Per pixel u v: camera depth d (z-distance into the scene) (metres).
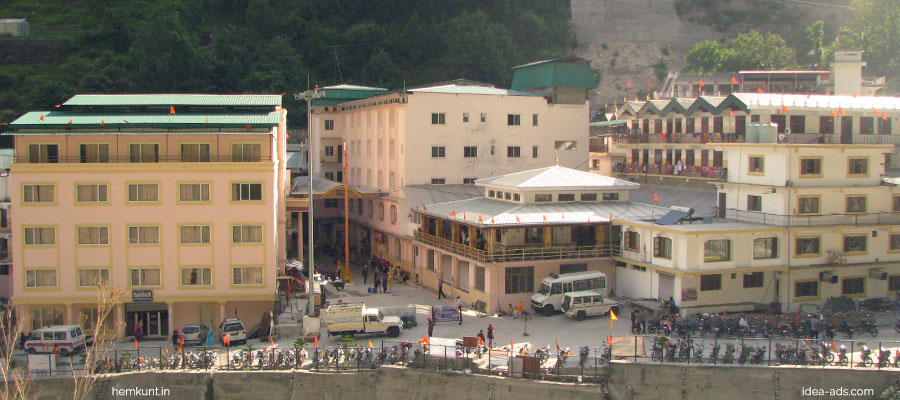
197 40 136.25
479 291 61.38
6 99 127.00
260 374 46.53
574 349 48.47
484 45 133.62
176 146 56.84
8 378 45.03
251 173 56.47
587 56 158.12
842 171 58.28
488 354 47.22
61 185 55.75
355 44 139.88
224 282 56.81
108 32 150.38
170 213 56.34
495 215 60.75
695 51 133.25
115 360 47.25
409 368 46.66
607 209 64.31
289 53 133.62
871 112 66.94
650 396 44.38
